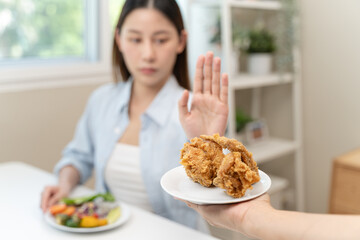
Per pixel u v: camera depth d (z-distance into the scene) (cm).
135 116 134
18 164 156
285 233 53
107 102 142
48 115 189
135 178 127
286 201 237
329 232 50
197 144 66
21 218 106
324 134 228
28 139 183
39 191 126
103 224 99
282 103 238
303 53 230
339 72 218
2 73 173
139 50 123
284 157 240
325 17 219
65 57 205
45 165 190
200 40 217
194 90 83
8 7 183
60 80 192
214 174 64
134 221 103
